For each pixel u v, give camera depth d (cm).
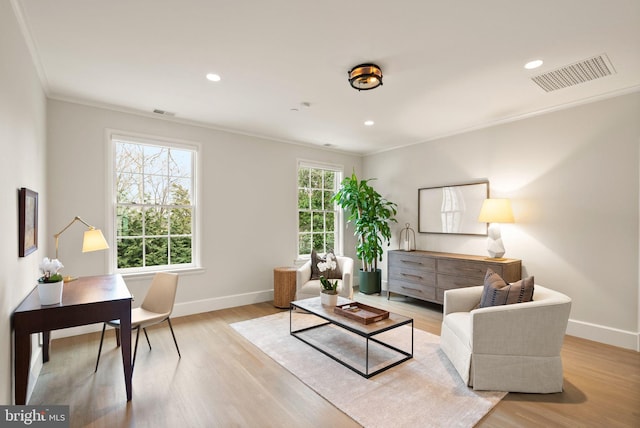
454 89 302
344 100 332
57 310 195
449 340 274
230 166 443
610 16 191
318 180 555
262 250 473
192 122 406
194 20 199
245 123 413
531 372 226
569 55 238
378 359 278
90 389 231
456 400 217
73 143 332
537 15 192
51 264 205
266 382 242
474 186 426
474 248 429
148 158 388
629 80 281
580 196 332
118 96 324
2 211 164
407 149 522
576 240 334
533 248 366
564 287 342
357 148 555
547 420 196
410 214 516
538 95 316
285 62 253
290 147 507
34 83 246
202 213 417
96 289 245
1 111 162
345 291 397
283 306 433
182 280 402
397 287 473
